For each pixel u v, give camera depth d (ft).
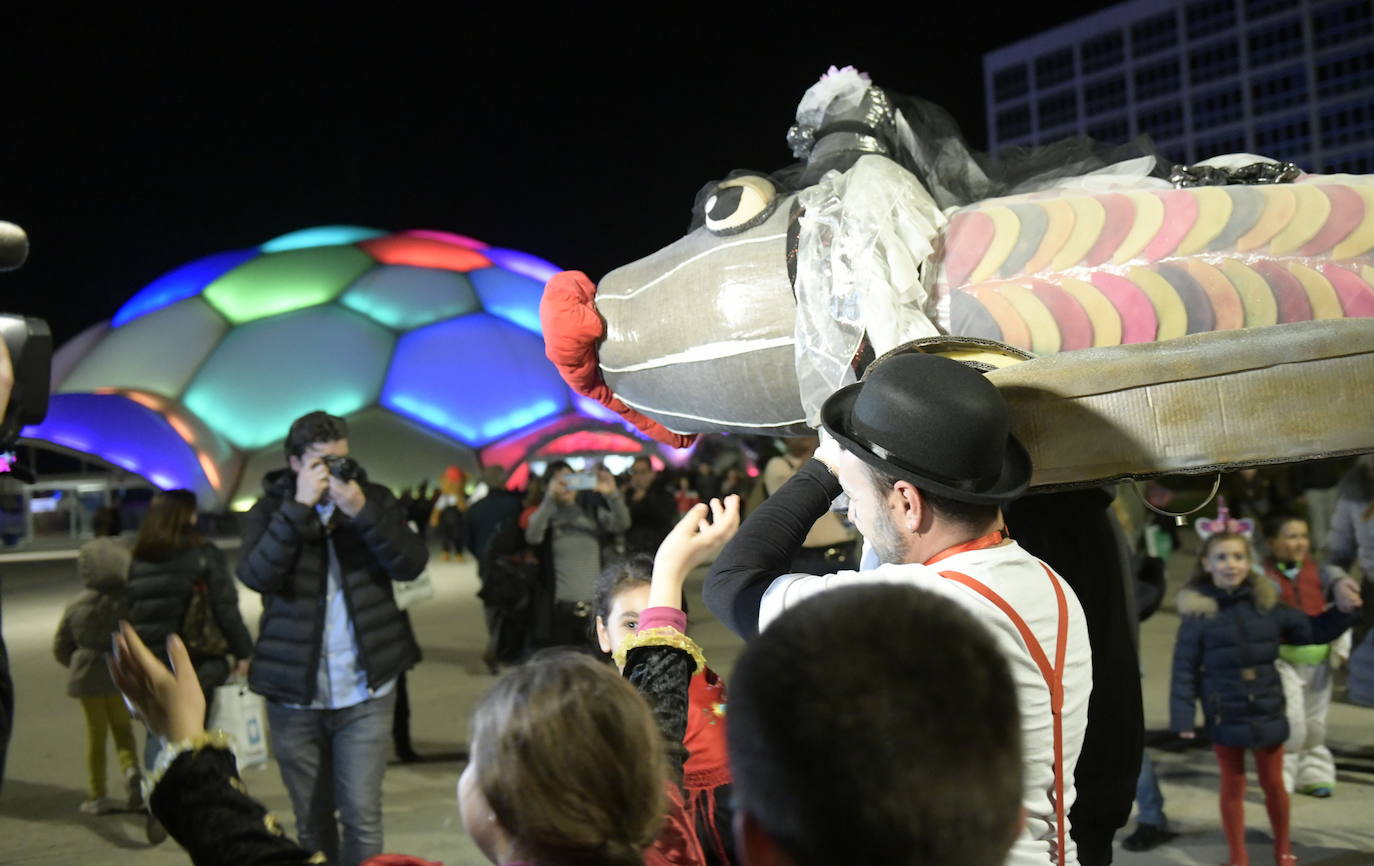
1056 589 5.90
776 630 3.52
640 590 9.74
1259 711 14.51
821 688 3.26
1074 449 6.67
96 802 19.04
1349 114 210.59
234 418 108.27
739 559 6.50
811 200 8.23
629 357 8.76
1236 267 7.59
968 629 3.51
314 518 12.69
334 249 122.62
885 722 3.18
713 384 8.52
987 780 3.24
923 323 7.55
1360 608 14.55
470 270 124.16
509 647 27.32
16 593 59.82
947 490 5.64
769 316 8.20
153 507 17.70
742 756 3.38
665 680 6.76
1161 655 27.43
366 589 12.87
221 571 17.89
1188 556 48.67
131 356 112.06
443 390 112.37
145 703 5.31
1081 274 7.68
